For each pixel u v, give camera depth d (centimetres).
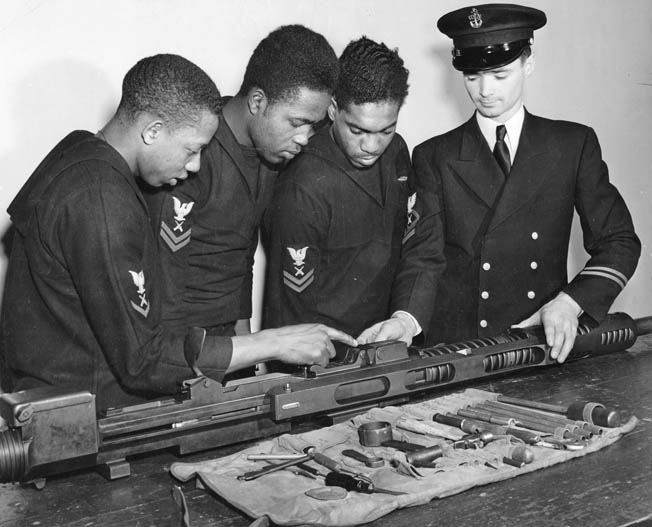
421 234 271
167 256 230
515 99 265
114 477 171
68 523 152
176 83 189
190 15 320
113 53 307
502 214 271
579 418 192
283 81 218
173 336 188
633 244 267
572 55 430
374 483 159
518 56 257
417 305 258
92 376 193
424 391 220
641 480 163
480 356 221
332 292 267
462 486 158
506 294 276
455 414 197
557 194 273
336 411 198
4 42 289
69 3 297
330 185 256
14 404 158
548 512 150
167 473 174
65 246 180
